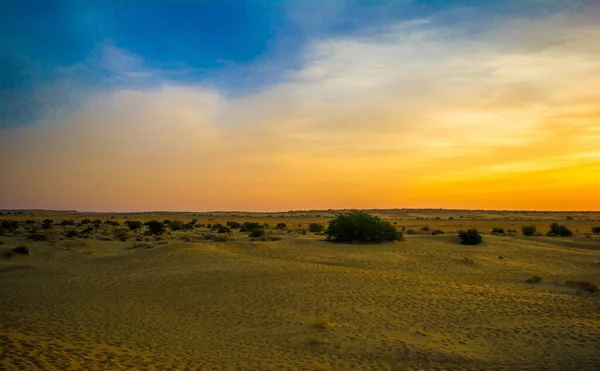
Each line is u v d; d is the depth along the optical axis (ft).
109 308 59.82
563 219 499.92
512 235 186.70
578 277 88.38
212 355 42.19
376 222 146.51
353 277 79.00
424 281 77.20
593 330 50.62
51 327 49.14
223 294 67.36
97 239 156.76
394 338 47.65
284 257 110.52
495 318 55.06
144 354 41.47
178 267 90.48
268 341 46.78
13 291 70.64
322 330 50.08
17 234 168.14
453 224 356.38
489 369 39.99
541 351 44.32
